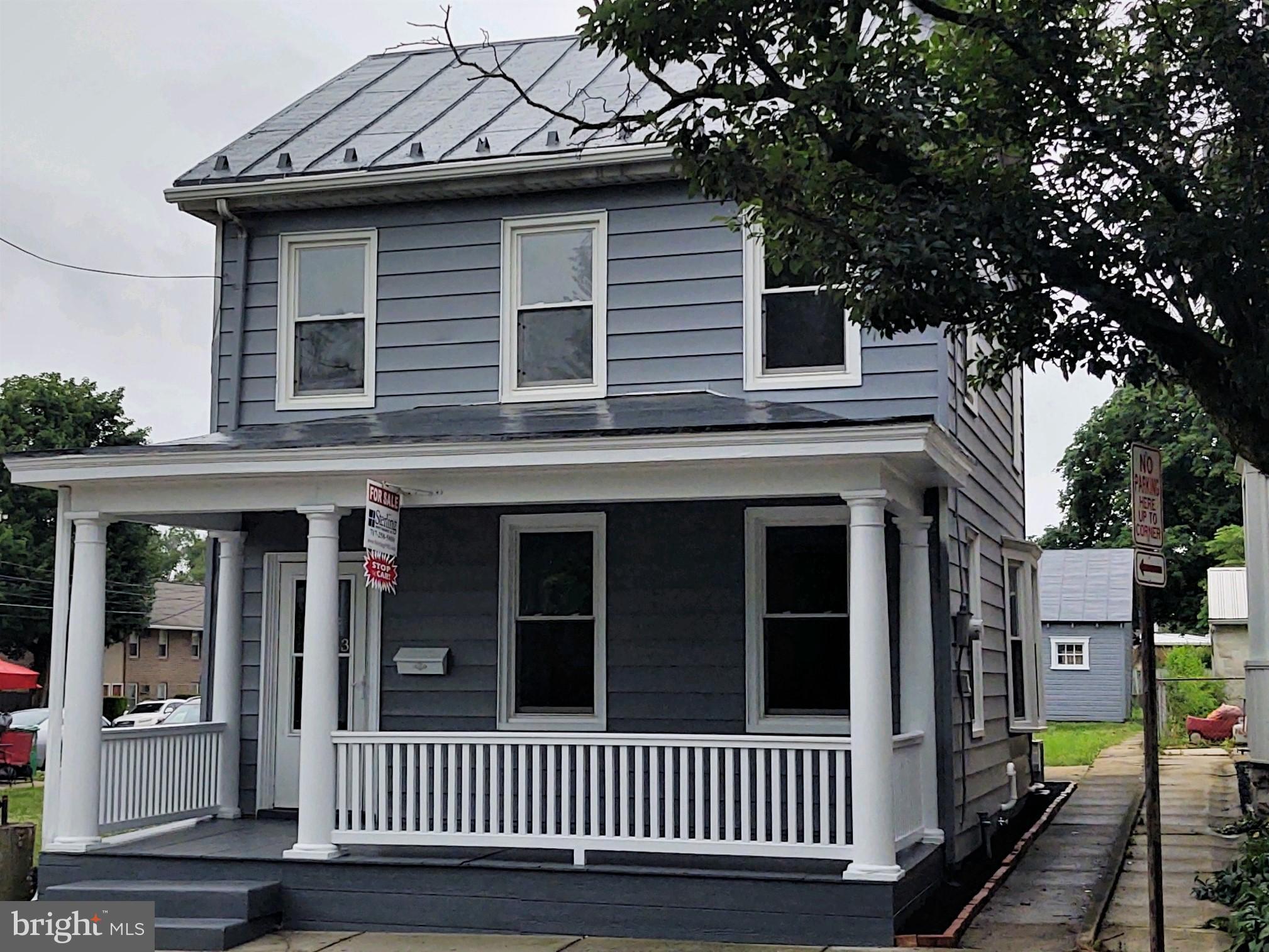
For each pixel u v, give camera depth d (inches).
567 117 323.6
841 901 351.6
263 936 378.6
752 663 442.3
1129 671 1626.5
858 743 356.2
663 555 454.3
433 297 501.7
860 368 451.5
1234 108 300.2
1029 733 642.8
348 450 389.4
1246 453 300.8
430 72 619.2
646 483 383.2
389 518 379.9
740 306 467.5
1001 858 489.4
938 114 315.3
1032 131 321.1
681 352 471.8
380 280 507.2
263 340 515.8
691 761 444.8
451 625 473.4
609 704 454.0
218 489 410.0
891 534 441.4
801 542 446.3
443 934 377.7
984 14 315.3
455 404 494.0
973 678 494.6
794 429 359.9
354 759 397.4
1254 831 523.8
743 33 310.7
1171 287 299.1
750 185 315.9
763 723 439.8
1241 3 299.4
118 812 430.0
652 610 453.4
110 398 1952.5
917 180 314.8
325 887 387.9
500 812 459.8
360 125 552.1
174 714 1219.2
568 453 377.1
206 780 477.4
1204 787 764.6
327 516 400.2
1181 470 1829.5
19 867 431.5
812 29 310.5
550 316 490.3
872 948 346.3
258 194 506.6
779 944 354.3
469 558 474.0
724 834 415.8
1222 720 1123.9
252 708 495.2
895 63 319.0
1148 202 304.8
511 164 481.7
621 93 536.4
